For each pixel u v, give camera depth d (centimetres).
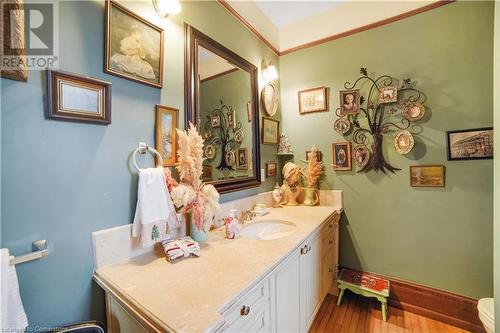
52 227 76
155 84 108
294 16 214
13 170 68
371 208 192
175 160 118
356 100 192
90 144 86
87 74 85
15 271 66
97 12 89
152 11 109
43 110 74
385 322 166
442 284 166
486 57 149
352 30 195
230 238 123
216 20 152
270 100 211
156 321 60
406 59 174
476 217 154
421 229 172
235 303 73
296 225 149
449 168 161
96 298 87
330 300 193
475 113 152
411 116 170
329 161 209
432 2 165
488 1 148
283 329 108
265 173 206
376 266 192
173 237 112
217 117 150
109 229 92
